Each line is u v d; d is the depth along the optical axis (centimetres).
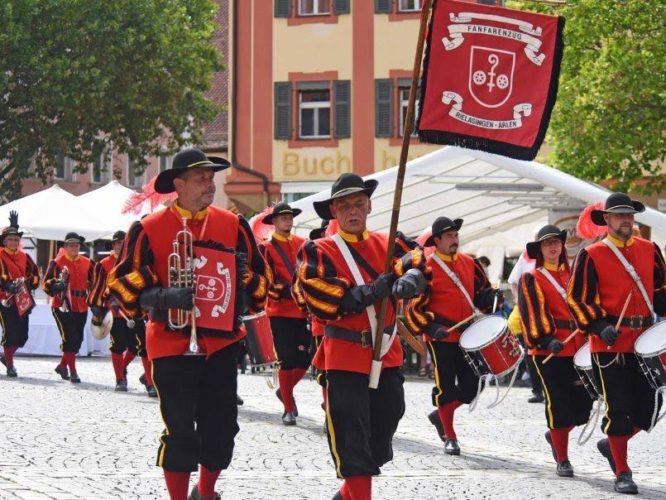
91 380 2411
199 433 909
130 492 1072
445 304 1466
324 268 890
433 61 979
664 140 3344
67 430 1527
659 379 1140
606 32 3306
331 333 902
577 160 3353
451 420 1439
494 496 1118
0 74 4978
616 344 1196
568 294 1213
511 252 3472
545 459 1409
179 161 910
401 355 920
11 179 5412
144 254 899
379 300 888
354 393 891
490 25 984
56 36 5025
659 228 2322
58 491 1060
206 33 5538
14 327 2423
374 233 925
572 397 1315
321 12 4838
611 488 1197
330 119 4819
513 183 2633
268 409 1900
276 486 1134
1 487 1070
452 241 1483
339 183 910
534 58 984
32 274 2469
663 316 1232
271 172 4866
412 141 4784
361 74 4784
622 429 1183
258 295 931
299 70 4838
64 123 5250
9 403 1855
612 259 1209
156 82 5303
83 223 3416
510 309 2641
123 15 5162
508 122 983
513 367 1384
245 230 938
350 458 880
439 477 1235
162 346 894
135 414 1745
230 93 4906
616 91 3275
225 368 904
